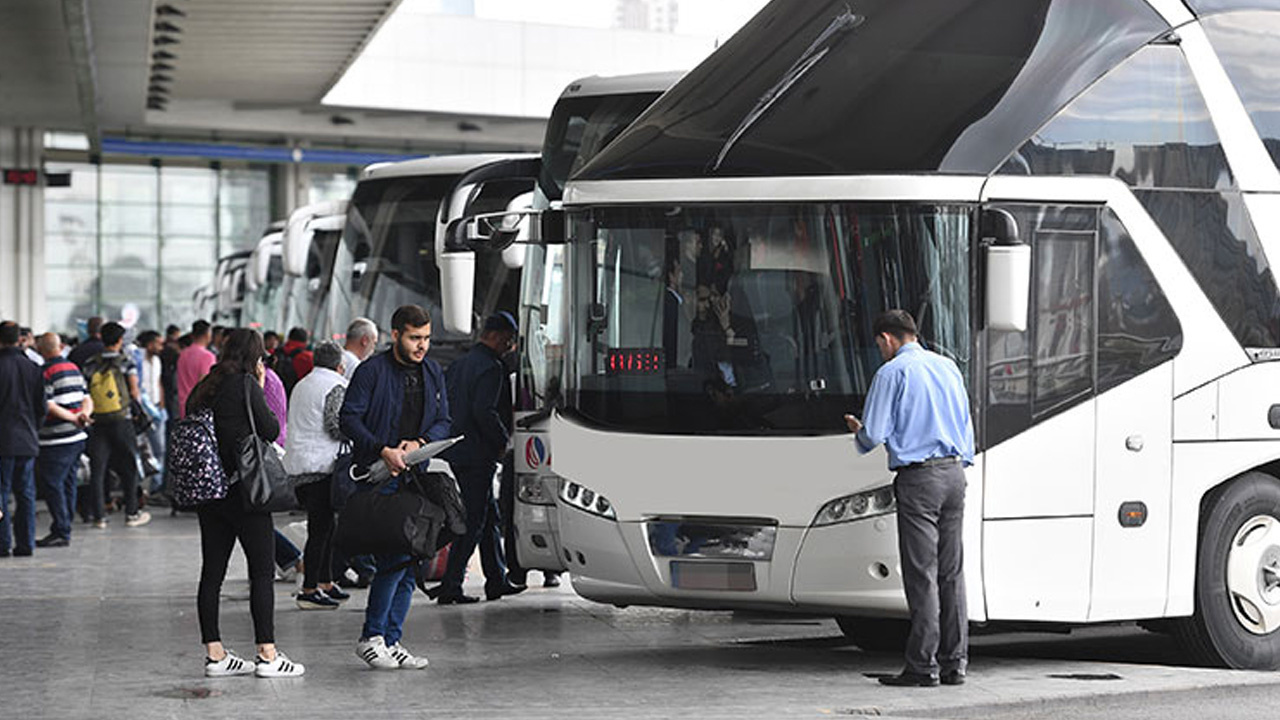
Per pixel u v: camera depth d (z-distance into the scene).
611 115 15.20
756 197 11.45
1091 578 11.54
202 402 11.18
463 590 16.66
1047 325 11.39
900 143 11.30
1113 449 11.59
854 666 12.10
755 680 11.43
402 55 48.41
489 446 15.16
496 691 10.99
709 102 12.30
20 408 19.53
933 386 10.74
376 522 11.32
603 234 12.00
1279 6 12.66
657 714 10.12
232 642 13.20
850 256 11.23
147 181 53.28
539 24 49.66
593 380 12.01
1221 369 11.98
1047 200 11.39
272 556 11.49
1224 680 11.44
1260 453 12.11
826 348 11.27
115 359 23.47
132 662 12.17
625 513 11.73
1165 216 11.87
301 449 15.12
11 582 17.17
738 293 11.52
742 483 11.39
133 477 23.70
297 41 37.22
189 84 43.97
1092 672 11.88
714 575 11.54
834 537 11.20
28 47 34.50
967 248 11.14
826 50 12.09
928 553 10.80
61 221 52.53
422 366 11.69
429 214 20.98
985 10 11.98
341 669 11.88
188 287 53.66
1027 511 11.33
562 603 15.70
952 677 11.18
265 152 49.84
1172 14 12.20
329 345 15.34
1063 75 11.65
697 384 11.61
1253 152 12.28
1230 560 12.11
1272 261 12.24
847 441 11.15
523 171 15.51
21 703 10.54
